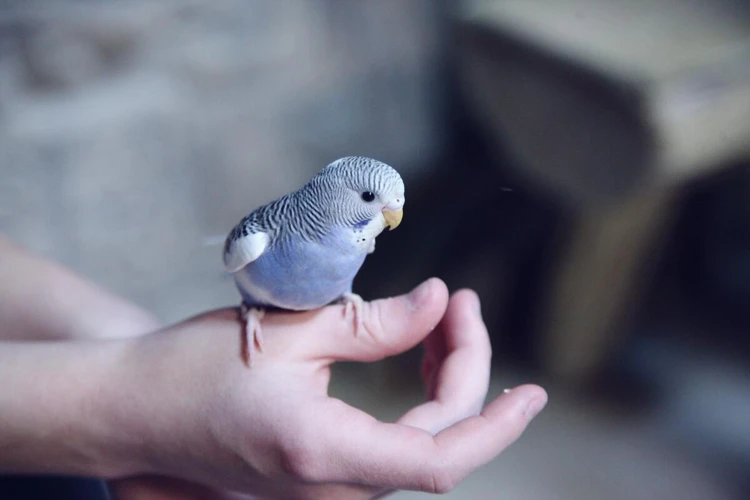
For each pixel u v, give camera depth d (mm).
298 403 425
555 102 786
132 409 437
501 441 433
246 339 439
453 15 1001
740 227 1008
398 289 957
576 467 894
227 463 438
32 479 527
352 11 966
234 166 984
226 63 933
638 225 872
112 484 486
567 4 868
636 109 692
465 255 987
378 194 405
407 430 425
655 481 870
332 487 436
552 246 976
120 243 955
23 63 850
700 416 938
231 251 424
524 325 1028
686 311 1053
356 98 1017
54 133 880
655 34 774
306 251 415
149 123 920
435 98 1052
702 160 749
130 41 879
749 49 726
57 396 441
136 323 545
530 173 901
